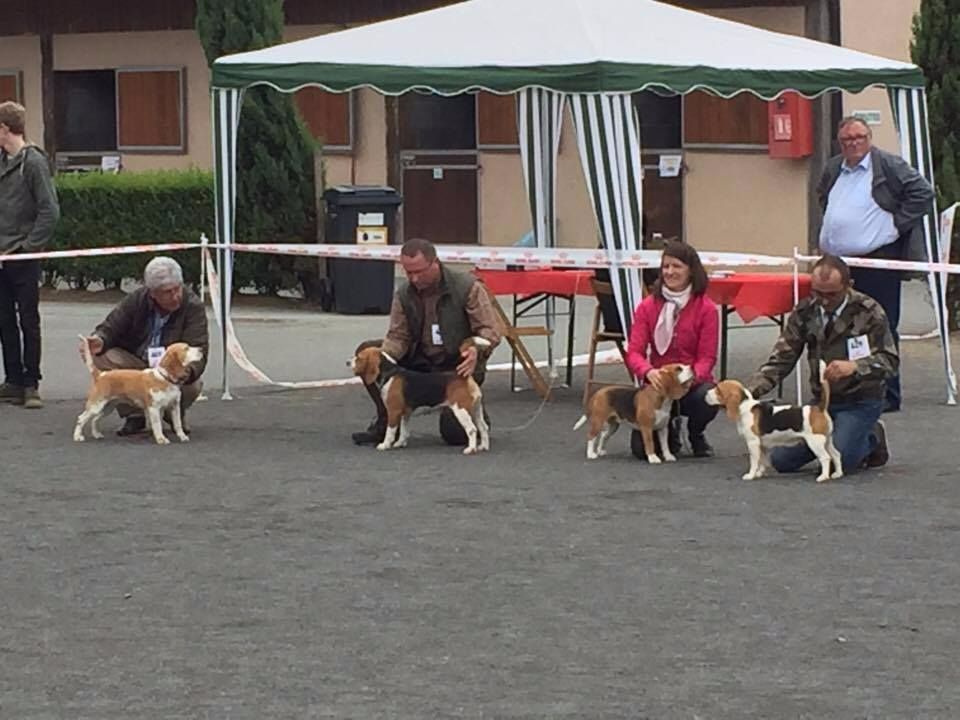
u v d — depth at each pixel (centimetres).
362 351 1088
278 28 1906
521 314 1398
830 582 764
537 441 1110
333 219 1852
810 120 1983
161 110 2450
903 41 1991
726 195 2066
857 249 1196
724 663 653
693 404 1033
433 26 1247
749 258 1231
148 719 599
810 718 593
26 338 1241
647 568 790
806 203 2003
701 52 1195
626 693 619
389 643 682
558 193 2198
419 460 1047
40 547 844
